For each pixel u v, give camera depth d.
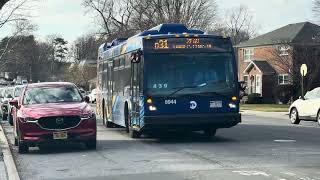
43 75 116.81
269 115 33.75
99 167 11.56
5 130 22.86
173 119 15.73
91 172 10.95
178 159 12.45
